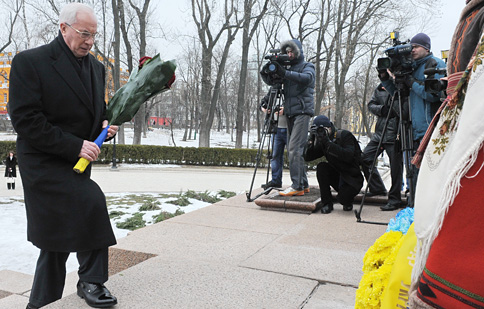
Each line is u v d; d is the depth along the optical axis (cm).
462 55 120
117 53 2798
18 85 242
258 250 372
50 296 271
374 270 189
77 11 252
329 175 555
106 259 259
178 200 1007
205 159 2486
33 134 241
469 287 95
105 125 276
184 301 257
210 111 3077
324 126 543
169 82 288
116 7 2748
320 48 2841
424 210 111
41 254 271
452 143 108
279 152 701
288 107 583
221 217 518
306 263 333
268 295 268
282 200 564
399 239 189
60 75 253
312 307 252
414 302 107
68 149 245
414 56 482
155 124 8956
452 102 110
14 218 899
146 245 387
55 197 246
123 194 1273
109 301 246
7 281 443
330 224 481
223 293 270
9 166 1402
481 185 96
